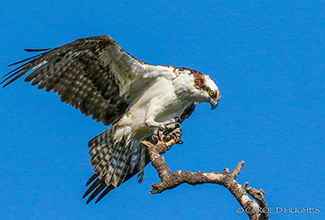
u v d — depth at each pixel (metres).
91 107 13.02
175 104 13.08
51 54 11.27
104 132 13.33
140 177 14.20
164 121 13.29
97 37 11.37
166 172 10.60
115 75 12.66
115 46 11.80
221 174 9.92
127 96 13.18
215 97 13.06
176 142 12.20
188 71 12.98
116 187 13.78
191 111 14.24
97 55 12.04
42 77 11.72
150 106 12.98
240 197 9.61
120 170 13.83
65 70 11.99
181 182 10.26
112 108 13.29
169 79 12.91
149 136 13.76
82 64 12.11
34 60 11.13
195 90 12.91
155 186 10.41
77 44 11.25
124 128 13.37
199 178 10.03
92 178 13.76
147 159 14.27
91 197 13.78
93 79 12.55
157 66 12.82
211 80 13.21
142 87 13.08
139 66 12.44
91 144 13.37
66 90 12.39
